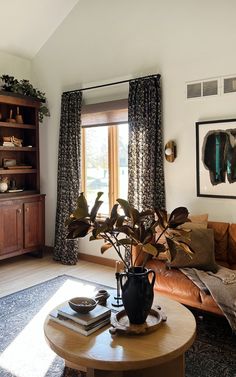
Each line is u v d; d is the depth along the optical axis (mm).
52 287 3701
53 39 4855
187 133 3729
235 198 3426
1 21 4328
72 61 4688
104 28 4328
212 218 3592
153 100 3855
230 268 3057
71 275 4117
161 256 3041
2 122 4516
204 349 2453
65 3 4465
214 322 2850
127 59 4164
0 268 4418
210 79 3553
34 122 4949
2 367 2279
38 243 4887
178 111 3783
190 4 3648
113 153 4445
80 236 1792
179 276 2795
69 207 4637
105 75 4371
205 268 2885
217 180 3533
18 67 5035
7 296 3441
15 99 4543
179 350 1647
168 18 3809
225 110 3471
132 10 4070
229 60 3432
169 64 3832
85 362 1579
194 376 2148
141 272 1846
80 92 4527
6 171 4602
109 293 2275
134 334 1759
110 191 4492
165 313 2010
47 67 4977
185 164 3754
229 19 3414
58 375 2195
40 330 2750
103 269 4352
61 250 4688
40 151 5160
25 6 4246
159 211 1848
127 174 4254
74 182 4590
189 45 3680
